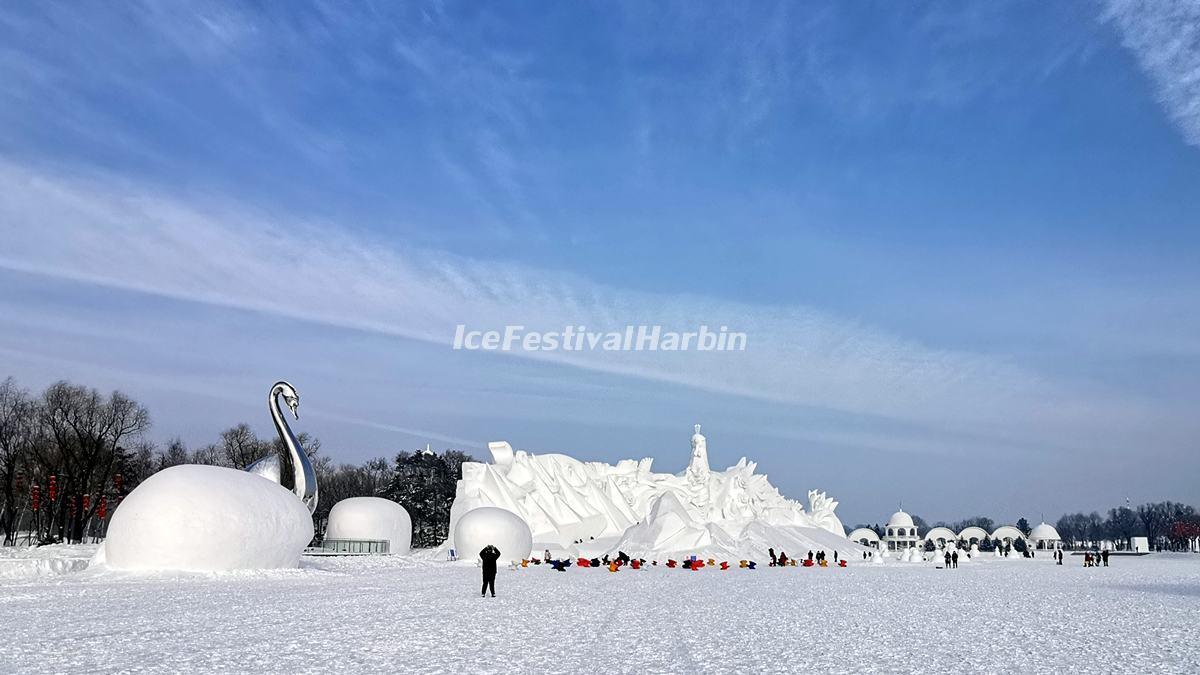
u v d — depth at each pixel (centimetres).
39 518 7794
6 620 2086
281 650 1639
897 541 15438
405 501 10756
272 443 10569
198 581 3384
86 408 7525
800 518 9912
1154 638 1958
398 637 1834
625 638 1864
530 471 8788
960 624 2234
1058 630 2108
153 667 1444
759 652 1684
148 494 3675
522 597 2966
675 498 7981
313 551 6134
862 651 1719
